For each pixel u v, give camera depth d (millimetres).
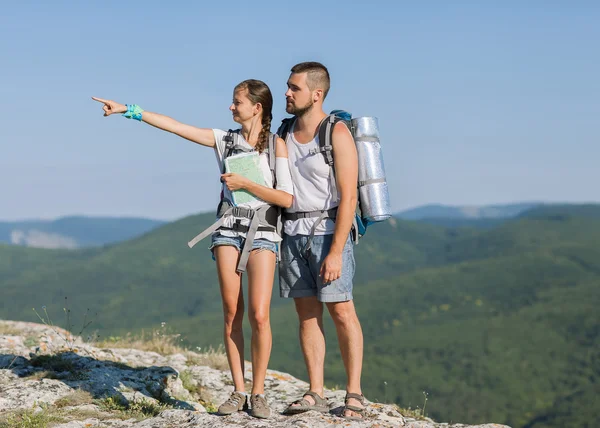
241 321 4961
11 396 5746
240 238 4758
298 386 7770
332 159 4633
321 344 4941
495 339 180125
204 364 8242
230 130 4922
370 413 5234
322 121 4684
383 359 173750
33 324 9430
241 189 4711
